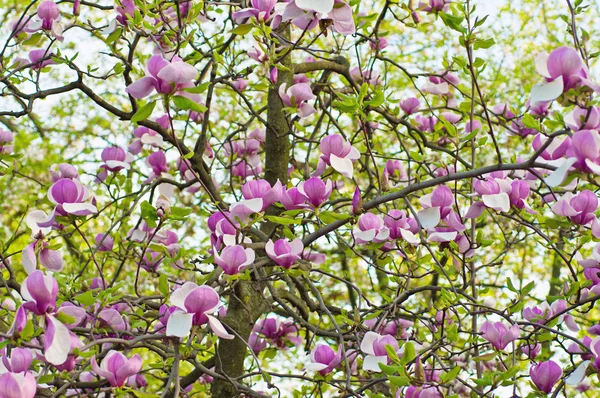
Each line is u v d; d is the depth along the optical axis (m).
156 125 4.44
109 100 10.84
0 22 10.44
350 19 3.16
